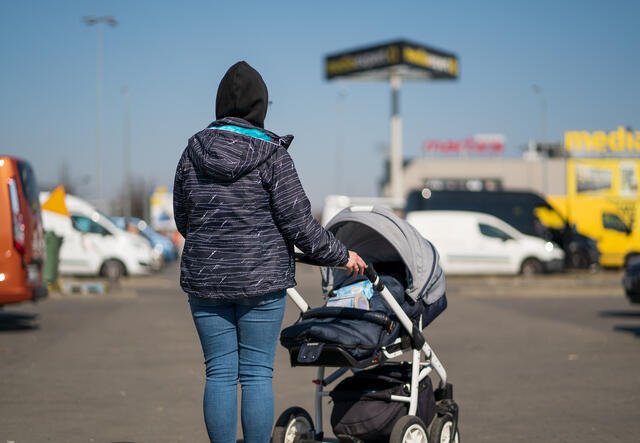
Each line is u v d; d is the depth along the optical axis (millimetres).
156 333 12227
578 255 31719
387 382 4680
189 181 3789
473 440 5676
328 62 72500
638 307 17906
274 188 3709
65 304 17562
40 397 7152
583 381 8242
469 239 27953
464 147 66062
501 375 8625
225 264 3670
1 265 11273
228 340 3830
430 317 4895
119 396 7234
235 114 3875
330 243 3863
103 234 25156
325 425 6094
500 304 18656
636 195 34875
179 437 5695
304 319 4555
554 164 65500
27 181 11844
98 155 45188
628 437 5770
